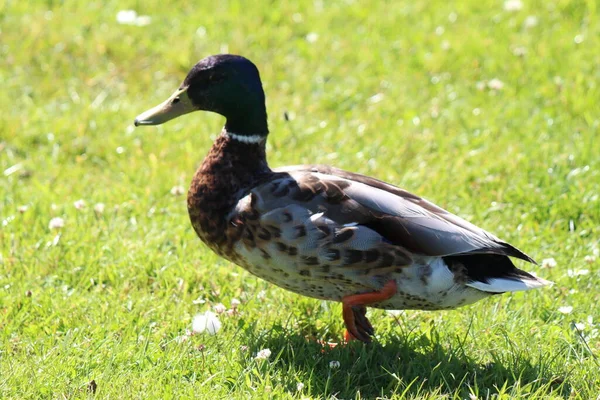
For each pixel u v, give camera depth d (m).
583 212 10.73
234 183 8.15
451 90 14.10
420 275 7.72
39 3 16.92
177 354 7.91
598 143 12.22
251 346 8.16
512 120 13.05
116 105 13.83
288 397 7.32
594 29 15.48
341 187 7.83
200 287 9.20
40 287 9.12
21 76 14.59
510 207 10.98
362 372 7.86
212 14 16.64
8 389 7.30
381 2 16.95
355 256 7.64
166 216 10.66
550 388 7.62
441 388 7.62
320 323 8.70
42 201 10.90
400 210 7.75
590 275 9.48
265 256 7.89
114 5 16.88
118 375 7.59
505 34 15.52
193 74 8.57
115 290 9.11
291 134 12.88
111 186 11.52
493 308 8.88
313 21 16.39
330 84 14.57
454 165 11.87
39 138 12.93
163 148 12.54
